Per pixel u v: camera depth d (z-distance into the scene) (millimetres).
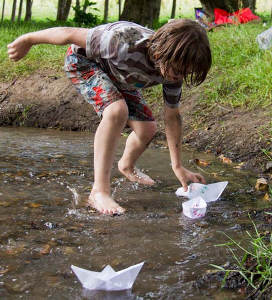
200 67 1498
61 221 1720
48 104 3652
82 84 1894
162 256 1461
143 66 1687
